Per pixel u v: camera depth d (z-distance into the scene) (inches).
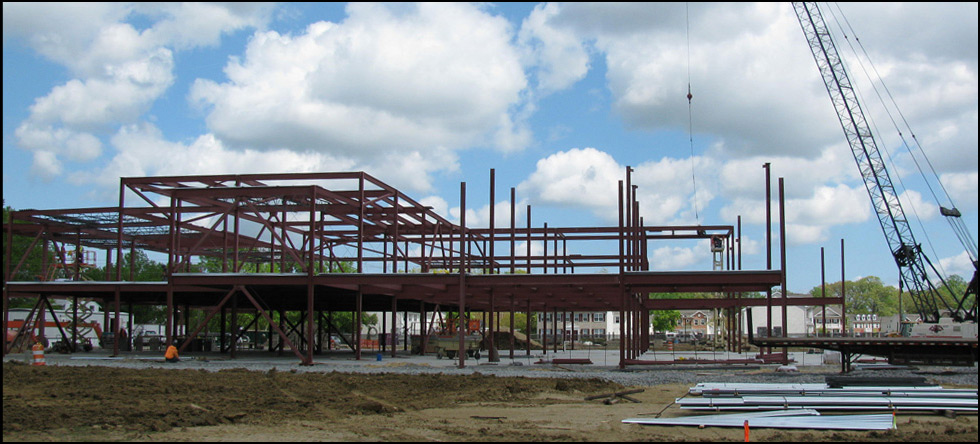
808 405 778.2
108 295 2132.1
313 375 1229.7
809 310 6200.8
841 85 3161.9
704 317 6550.2
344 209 2049.7
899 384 884.6
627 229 1702.8
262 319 3651.6
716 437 654.5
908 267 3122.5
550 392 1007.0
